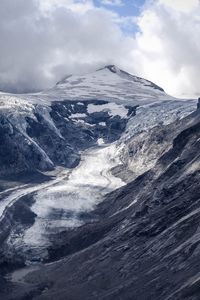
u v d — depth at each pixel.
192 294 175.62
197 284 178.12
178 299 177.62
